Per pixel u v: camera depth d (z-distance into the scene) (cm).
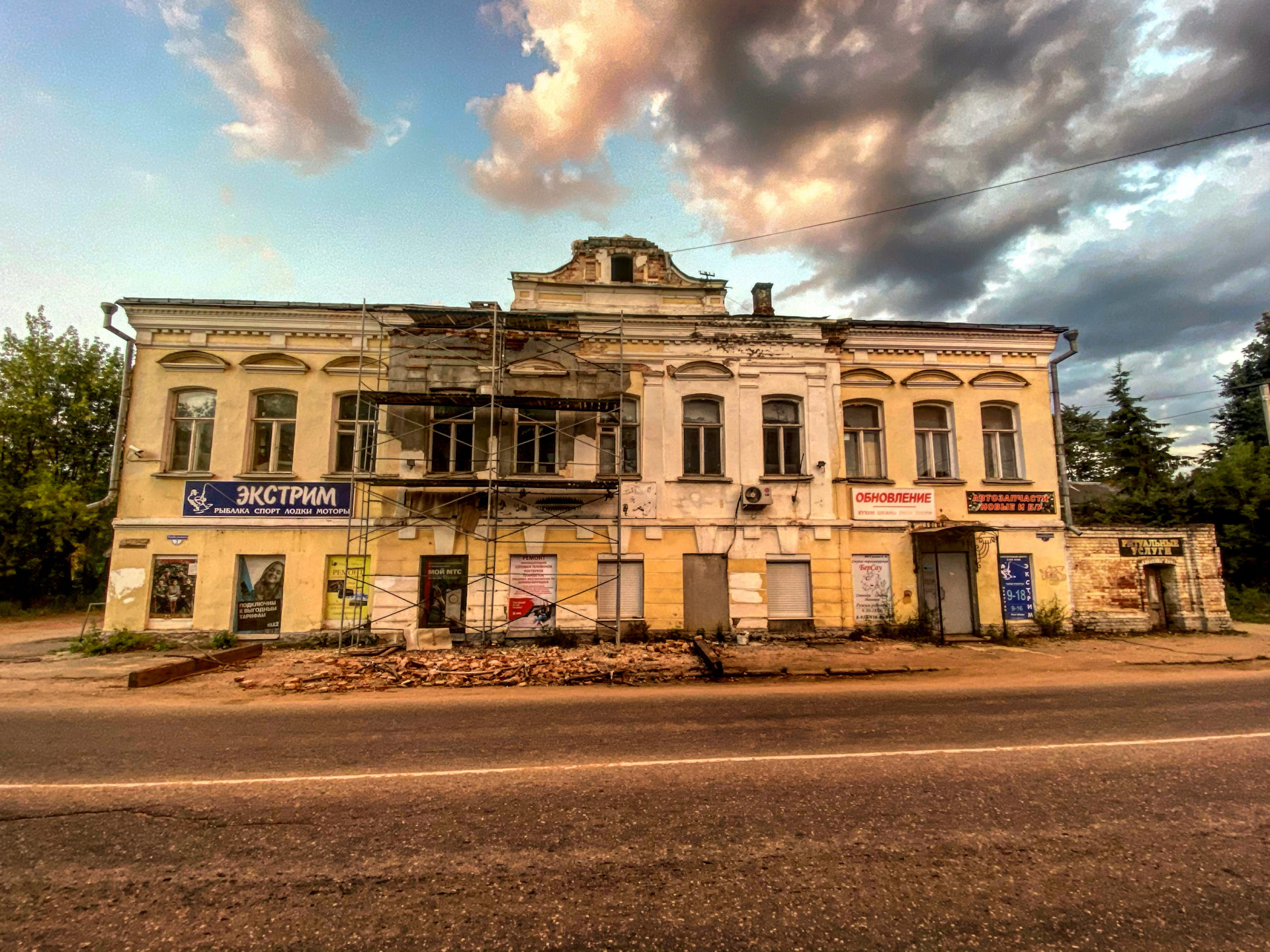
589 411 1580
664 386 1645
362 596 1515
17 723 749
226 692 968
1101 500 3089
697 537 1594
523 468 1570
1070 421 4262
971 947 300
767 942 303
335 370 1577
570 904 337
